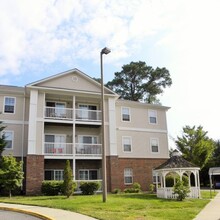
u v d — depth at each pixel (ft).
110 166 91.45
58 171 90.38
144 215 39.83
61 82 92.12
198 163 118.21
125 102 106.11
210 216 39.91
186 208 49.75
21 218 39.19
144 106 109.81
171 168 73.15
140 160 103.30
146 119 109.19
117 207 48.08
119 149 100.99
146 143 106.42
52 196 72.64
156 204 54.19
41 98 88.07
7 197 70.74
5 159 69.82
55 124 92.22
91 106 100.68
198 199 67.82
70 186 68.90
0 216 40.96
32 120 84.58
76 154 88.58
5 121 85.71
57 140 93.30
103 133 58.29
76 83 94.32
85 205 49.93
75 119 91.45
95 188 81.97
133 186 95.91
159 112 112.78
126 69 181.16
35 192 79.25
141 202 56.39
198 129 123.54
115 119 98.02
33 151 82.33
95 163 96.68
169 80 182.70
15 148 84.94
